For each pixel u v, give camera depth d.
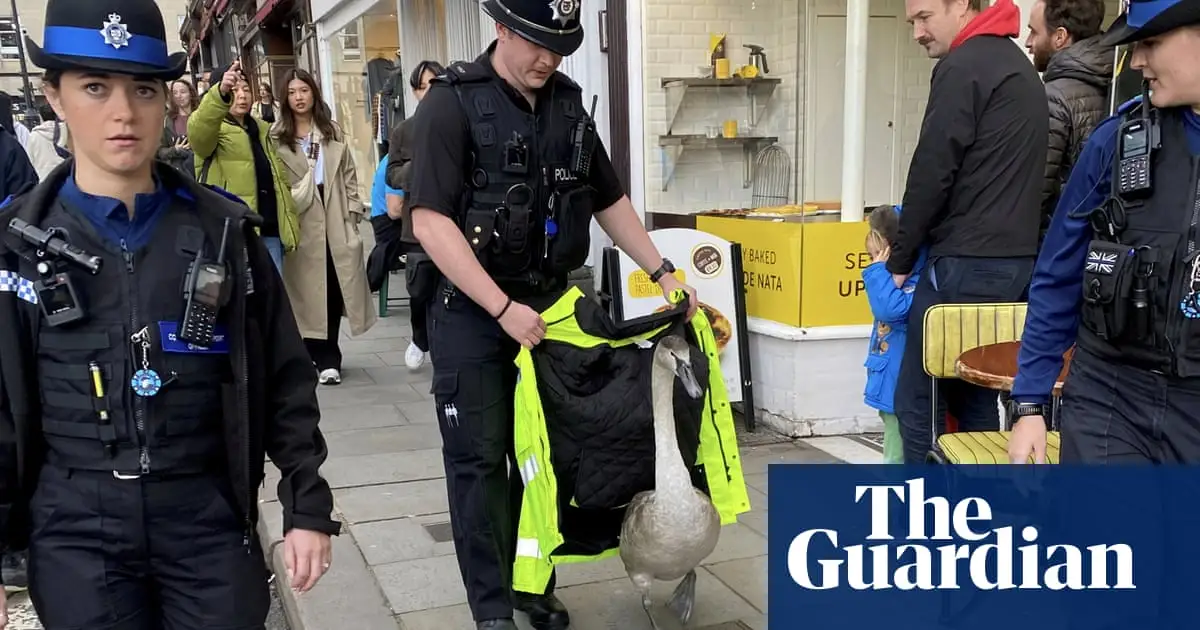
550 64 2.46
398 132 5.69
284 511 1.90
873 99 5.14
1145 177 1.84
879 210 3.85
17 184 3.76
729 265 4.80
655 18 5.59
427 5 10.17
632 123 5.73
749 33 5.53
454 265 2.43
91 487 1.71
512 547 2.78
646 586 2.61
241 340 1.78
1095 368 2.04
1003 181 3.14
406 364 6.65
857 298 4.70
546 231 2.61
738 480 2.76
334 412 5.48
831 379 4.72
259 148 5.40
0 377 1.67
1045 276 2.17
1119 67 3.60
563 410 2.54
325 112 6.05
